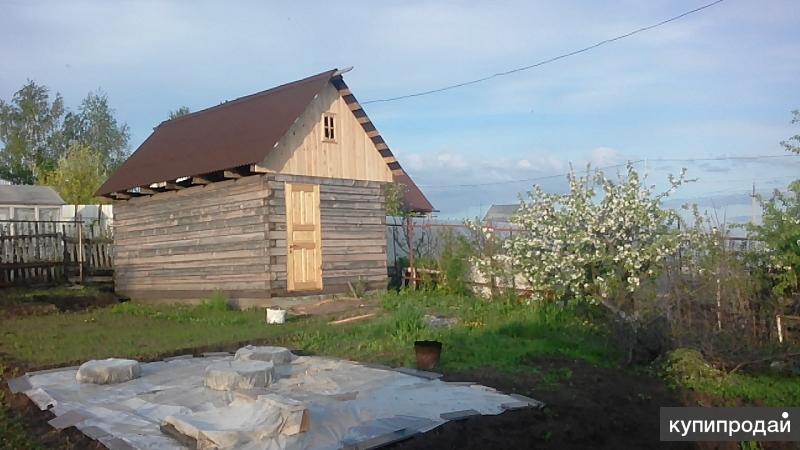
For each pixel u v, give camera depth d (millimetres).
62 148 50656
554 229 11648
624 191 11445
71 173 34594
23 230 19406
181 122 21047
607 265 10984
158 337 11883
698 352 8711
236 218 15914
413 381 7953
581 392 7836
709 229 10539
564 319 12055
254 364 8062
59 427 6516
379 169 17859
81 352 10477
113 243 20547
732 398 7980
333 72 16438
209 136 17891
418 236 18484
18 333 12336
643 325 9461
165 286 17906
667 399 7832
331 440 5848
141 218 18844
